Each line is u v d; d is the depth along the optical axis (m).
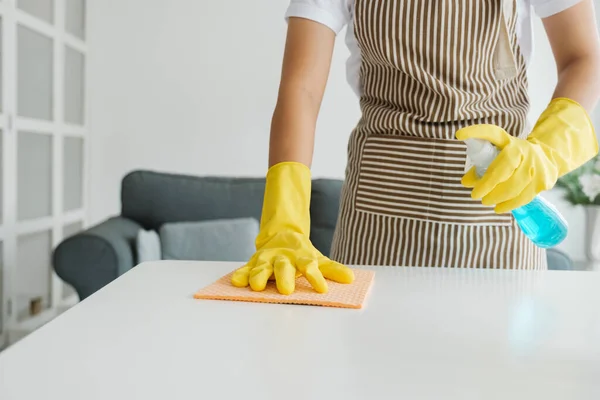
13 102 2.65
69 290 3.29
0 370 0.47
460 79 1.05
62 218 3.15
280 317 0.64
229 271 0.90
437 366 0.48
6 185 2.61
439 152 1.04
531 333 0.58
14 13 2.62
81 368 0.47
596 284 0.83
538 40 3.28
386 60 1.07
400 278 0.86
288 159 0.95
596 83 0.99
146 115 3.43
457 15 1.03
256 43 3.38
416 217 1.06
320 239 2.77
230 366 0.48
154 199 2.79
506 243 1.05
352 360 0.49
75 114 3.32
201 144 3.43
